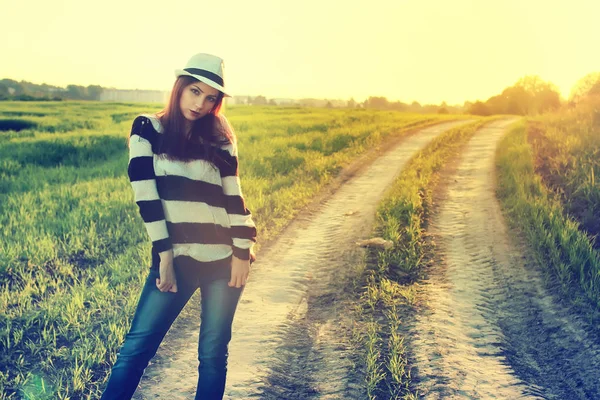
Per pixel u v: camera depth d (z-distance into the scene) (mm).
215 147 2561
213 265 2604
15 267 6125
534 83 97875
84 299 5242
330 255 7172
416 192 10633
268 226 8664
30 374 3852
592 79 25859
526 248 7141
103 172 14164
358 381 4008
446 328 4938
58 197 10000
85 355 4105
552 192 9555
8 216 8430
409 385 3951
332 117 37875
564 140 14023
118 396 2465
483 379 4055
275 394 3818
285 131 24812
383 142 21500
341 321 5129
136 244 7242
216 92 2508
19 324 4672
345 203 10570
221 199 2613
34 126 30766
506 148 17062
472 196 10781
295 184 12055
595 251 6422
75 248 6863
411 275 6465
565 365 4355
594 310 5133
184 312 5082
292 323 5066
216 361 2654
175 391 3789
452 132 25344
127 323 4695
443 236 8078
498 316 5316
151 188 2439
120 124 32125
